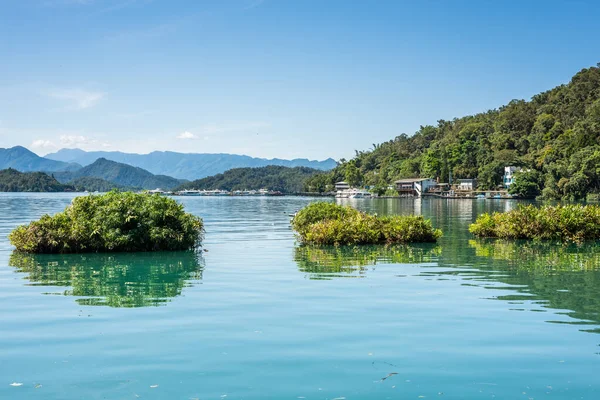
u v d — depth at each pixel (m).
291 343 8.12
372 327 9.00
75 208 20.61
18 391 6.36
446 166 147.38
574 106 140.50
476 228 25.91
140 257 18.36
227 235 27.55
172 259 17.80
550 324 9.21
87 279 13.80
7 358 7.47
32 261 17.34
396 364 7.24
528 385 6.55
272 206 80.44
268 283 13.07
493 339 8.35
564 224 23.48
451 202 96.94
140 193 21.72
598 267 15.70
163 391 6.34
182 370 7.00
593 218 23.50
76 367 7.12
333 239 22.41
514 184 111.12
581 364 7.26
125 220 19.91
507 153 130.88
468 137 162.25
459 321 9.40
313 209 25.70
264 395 6.23
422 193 139.50
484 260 17.30
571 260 17.23
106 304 10.74
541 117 142.88
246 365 7.19
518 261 17.05
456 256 18.38
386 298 11.27
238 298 11.29
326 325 9.12
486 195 120.19
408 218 23.84
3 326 9.06
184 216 21.44
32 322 9.32
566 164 101.56
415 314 9.88
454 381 6.67
